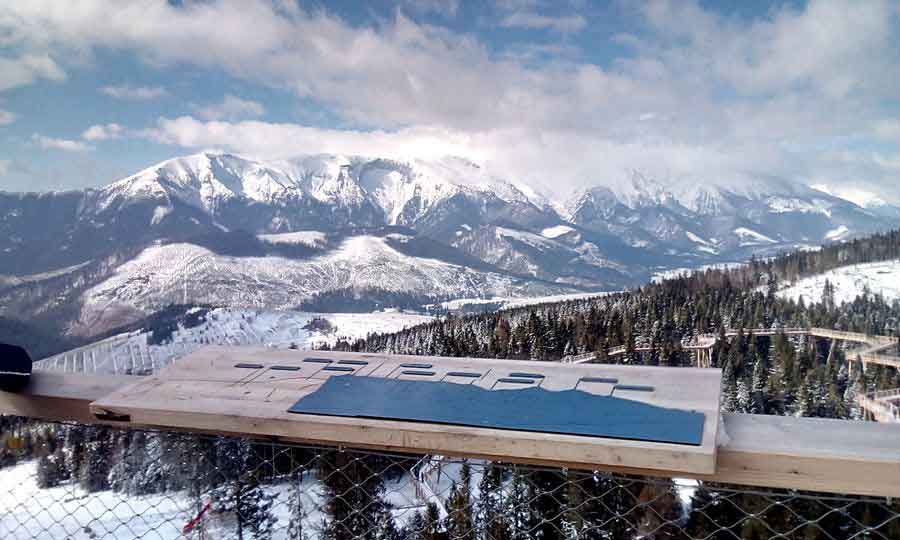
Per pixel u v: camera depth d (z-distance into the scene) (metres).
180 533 1.89
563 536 1.66
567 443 1.47
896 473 1.32
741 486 1.52
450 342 41.06
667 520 1.56
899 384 33.69
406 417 1.62
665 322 43.78
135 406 1.84
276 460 1.85
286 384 1.86
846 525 1.38
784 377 34.47
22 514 2.10
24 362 2.14
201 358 2.08
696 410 1.49
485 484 1.79
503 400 1.63
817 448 1.39
